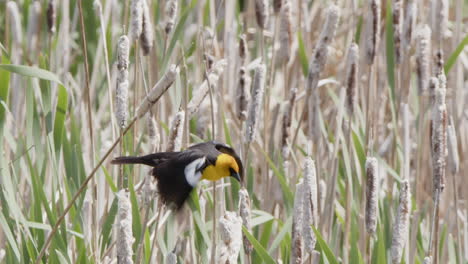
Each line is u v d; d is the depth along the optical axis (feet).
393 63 35.45
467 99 43.01
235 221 22.48
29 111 28.50
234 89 39.78
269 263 25.66
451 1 50.26
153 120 27.25
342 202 36.37
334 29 31.63
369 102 33.27
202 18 39.06
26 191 34.86
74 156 30.32
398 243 26.00
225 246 22.25
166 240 29.91
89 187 30.91
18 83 35.47
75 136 30.96
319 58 31.99
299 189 25.64
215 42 38.50
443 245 32.24
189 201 26.58
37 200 27.96
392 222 33.65
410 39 35.55
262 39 35.22
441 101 28.37
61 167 32.22
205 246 28.60
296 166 33.45
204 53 30.81
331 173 32.42
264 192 34.04
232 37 39.17
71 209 29.78
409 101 44.14
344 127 35.27
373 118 37.37
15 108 35.58
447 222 33.86
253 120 30.04
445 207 37.68
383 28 40.57
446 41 42.22
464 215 37.09
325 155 37.93
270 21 44.88
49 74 26.45
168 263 23.65
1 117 27.73
